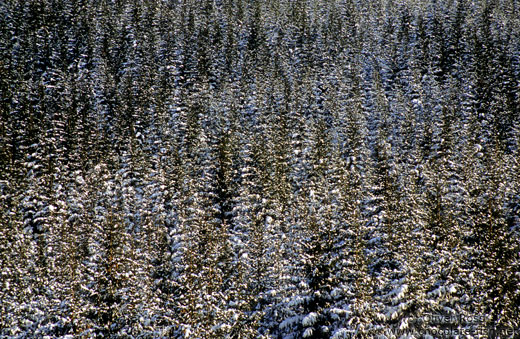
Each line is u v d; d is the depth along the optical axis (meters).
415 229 20.86
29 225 25.23
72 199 26.44
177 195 27.50
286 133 35.34
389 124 37.75
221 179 29.30
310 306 18.47
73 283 19.25
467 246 19.94
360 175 28.38
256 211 26.25
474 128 34.81
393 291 17.81
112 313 18.81
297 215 23.70
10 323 18.09
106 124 38.56
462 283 18.70
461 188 23.88
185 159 30.88
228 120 37.62
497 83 44.53
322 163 29.77
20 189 27.23
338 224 20.64
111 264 20.34
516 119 37.91
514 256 18.66
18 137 32.69
